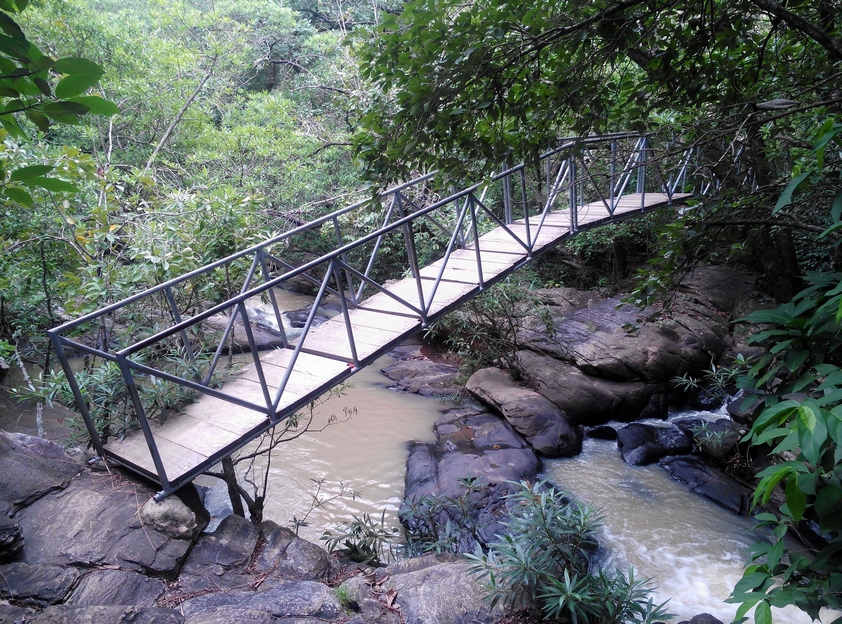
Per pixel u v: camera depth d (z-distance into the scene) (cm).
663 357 628
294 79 1196
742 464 512
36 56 70
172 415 344
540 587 270
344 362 375
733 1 291
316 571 293
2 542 245
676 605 379
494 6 259
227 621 232
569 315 754
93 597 239
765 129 362
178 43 897
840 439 118
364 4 1285
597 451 589
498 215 805
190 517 285
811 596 147
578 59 283
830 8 302
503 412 621
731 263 779
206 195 489
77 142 737
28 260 515
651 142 423
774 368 203
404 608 267
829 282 192
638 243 895
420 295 403
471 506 464
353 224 784
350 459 568
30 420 515
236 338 763
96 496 287
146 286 436
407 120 287
